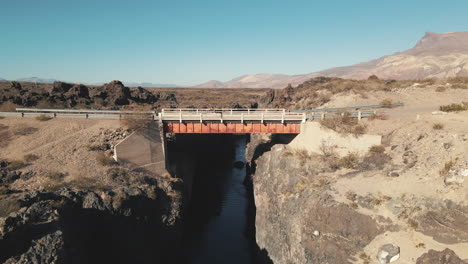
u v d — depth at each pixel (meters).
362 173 24.14
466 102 33.19
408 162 22.64
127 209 24.66
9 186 23.52
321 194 23.23
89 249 21.62
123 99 53.72
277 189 30.20
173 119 33.56
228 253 31.33
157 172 32.81
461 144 20.80
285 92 68.88
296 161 29.75
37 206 19.25
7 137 30.23
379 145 26.09
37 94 47.88
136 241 24.84
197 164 54.62
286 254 23.98
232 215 39.34
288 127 34.28
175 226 29.31
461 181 18.17
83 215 22.22
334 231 20.39
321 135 29.45
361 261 18.00
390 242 17.77
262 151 43.06
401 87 47.59
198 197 43.72
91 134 32.47
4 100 43.75
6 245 16.14
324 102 49.09
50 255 16.86
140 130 31.19
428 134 24.31
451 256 15.24
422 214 18.41
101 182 26.70
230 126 34.47
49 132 32.09
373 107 39.00
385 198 20.50
